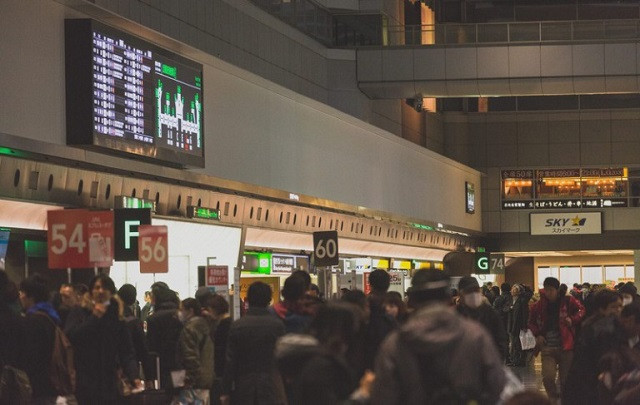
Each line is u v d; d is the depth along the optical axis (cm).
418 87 4731
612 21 4647
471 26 4731
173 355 1523
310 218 3597
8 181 1944
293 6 4297
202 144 2703
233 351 1213
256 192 3098
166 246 1631
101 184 2270
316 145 3609
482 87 4725
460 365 655
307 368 778
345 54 4716
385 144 4372
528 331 3028
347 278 2747
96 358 1241
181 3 3266
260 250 3312
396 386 659
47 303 1229
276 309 1327
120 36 2273
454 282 2489
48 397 1159
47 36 2067
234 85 2991
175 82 2556
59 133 2100
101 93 2177
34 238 2102
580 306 1889
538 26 4703
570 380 1308
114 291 1259
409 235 4753
